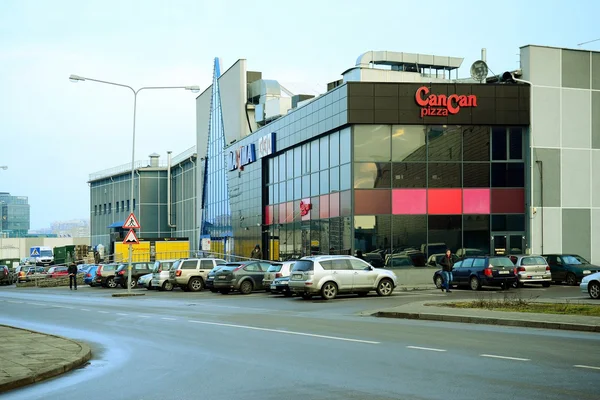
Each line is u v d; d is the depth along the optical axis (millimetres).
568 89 39281
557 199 38844
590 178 39469
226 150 63219
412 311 20406
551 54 39094
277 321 19375
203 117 75125
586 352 12125
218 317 21172
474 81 46656
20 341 14914
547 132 38812
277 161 50156
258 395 8914
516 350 12453
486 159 38562
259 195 53281
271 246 51219
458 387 9039
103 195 102250
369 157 37844
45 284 60469
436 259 37906
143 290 43781
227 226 63594
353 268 29578
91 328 18734
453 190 38219
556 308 20109
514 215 38625
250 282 35219
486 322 17953
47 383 10477
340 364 11250
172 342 14992
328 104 40250
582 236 39250
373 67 50188
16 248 144375
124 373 11148
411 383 9406
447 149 38281
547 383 9211
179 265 40125
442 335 15086
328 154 41062
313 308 24547
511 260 33188
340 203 39188
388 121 37656
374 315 21297
